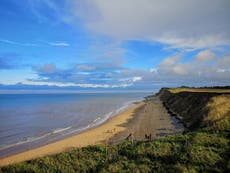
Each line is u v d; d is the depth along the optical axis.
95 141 24.58
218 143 13.88
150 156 13.32
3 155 21.52
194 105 34.03
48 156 14.77
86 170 12.64
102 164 13.13
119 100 121.06
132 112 52.59
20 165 13.36
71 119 46.66
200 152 12.65
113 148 15.76
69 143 24.48
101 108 71.69
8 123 41.84
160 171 11.19
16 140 27.97
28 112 61.25
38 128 36.38
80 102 106.75
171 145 14.63
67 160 13.95
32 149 23.30
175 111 42.72
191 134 16.83
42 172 12.37
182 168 11.02
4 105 89.06
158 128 29.27
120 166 12.33
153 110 52.59
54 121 44.09
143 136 25.36
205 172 10.59
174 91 77.81
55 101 118.50
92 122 41.31
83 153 15.03
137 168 11.77
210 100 25.62
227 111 20.84
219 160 11.59
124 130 29.95
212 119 20.27
